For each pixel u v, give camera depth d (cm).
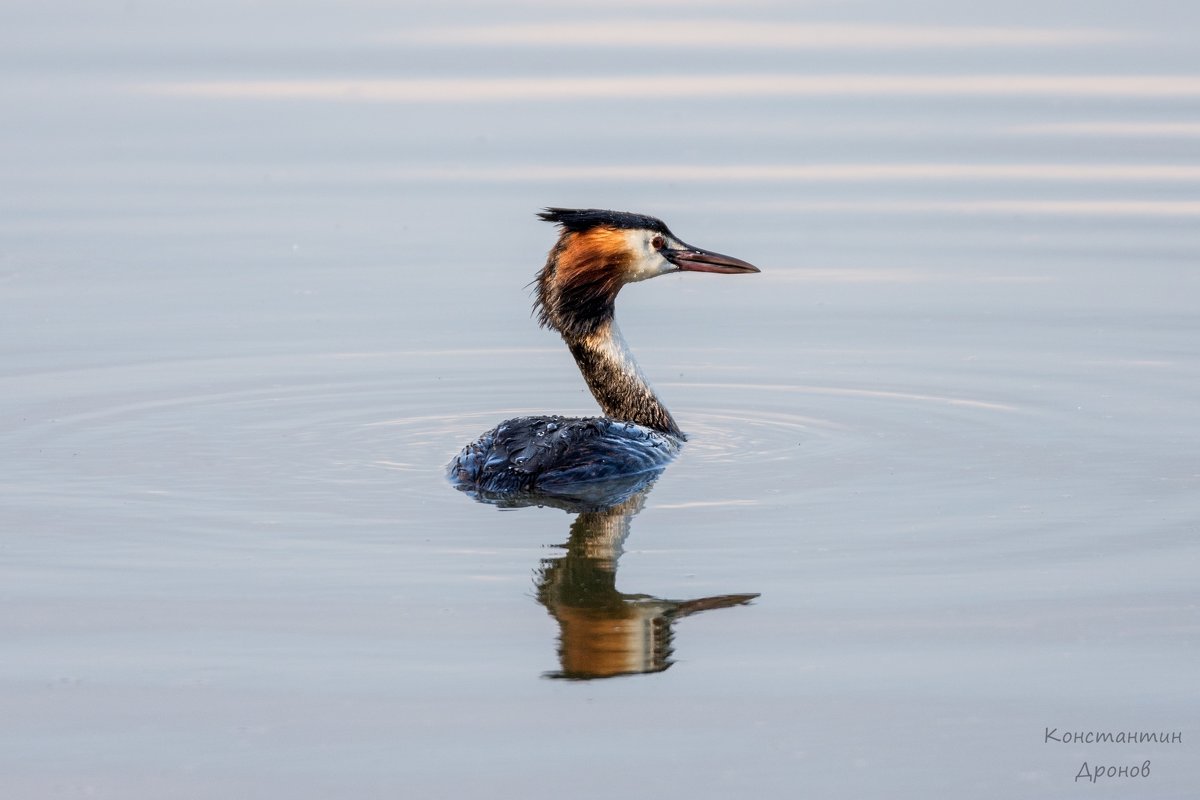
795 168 2477
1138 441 1445
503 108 2856
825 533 1230
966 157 2514
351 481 1364
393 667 1018
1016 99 2833
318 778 891
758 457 1429
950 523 1246
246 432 1509
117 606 1106
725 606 1103
